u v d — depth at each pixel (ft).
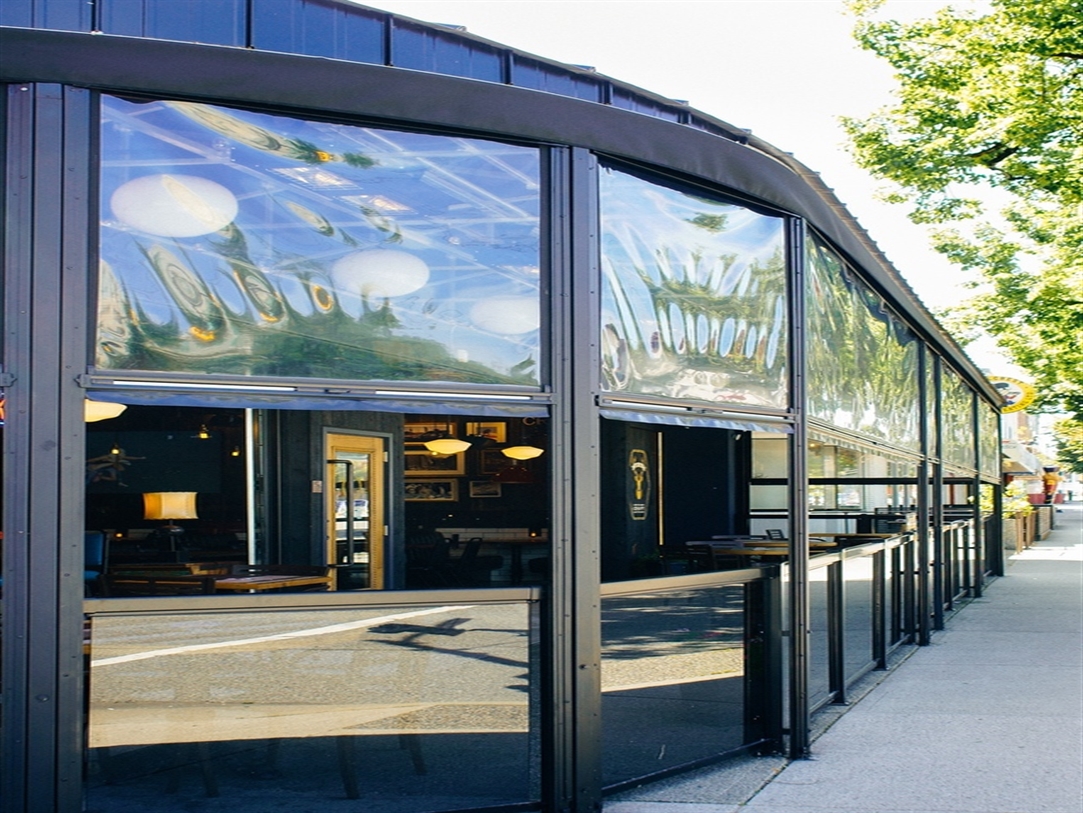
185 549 33.94
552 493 15.14
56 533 12.58
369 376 14.37
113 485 36.52
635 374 16.40
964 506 59.47
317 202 14.28
